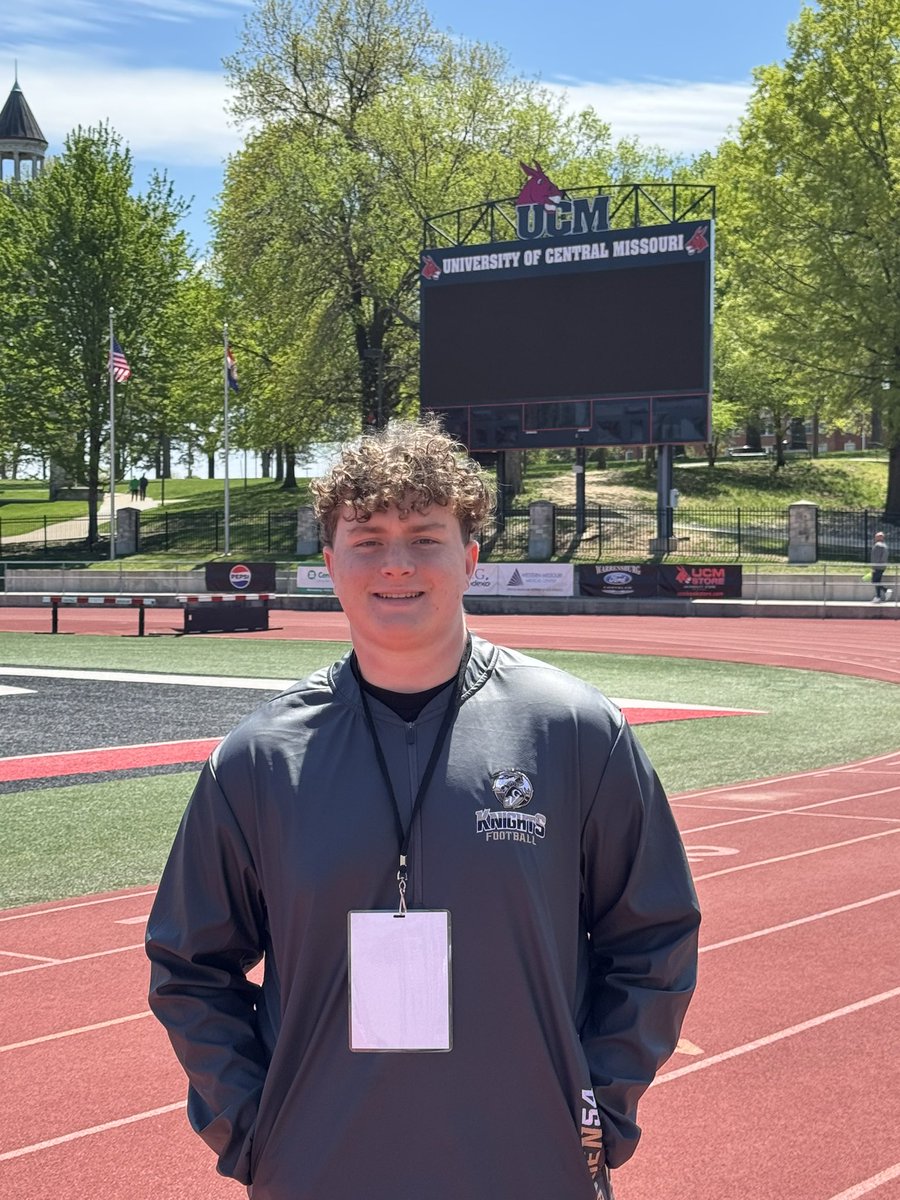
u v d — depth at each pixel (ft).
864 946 20.24
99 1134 14.08
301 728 6.98
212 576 119.14
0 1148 13.76
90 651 76.54
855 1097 14.74
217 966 7.20
